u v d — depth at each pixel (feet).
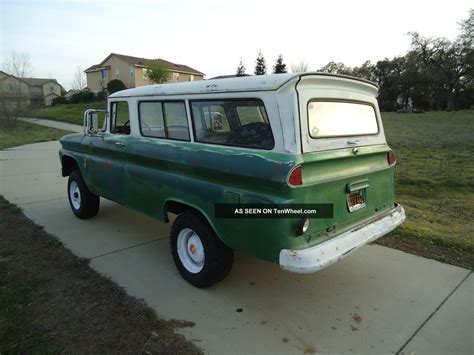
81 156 16.85
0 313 10.03
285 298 11.11
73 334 9.26
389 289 11.64
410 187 25.08
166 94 12.01
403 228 16.51
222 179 10.08
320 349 8.86
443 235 15.72
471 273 12.62
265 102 9.25
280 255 8.82
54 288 11.50
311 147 9.12
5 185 25.75
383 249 14.62
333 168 9.75
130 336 9.22
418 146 46.37
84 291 11.33
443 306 10.68
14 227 16.99
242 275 12.53
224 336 9.30
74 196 18.48
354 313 10.34
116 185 14.60
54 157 39.24
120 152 14.02
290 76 9.00
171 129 12.11
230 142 10.19
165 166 11.94
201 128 11.03
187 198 11.14
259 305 10.72
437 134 60.85
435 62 167.12
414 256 13.99
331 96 10.12
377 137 11.99
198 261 11.62
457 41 159.74
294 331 9.53
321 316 10.21
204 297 11.11
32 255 13.94
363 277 12.43
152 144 12.51
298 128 8.89
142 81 194.80
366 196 11.16
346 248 9.55
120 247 14.89
